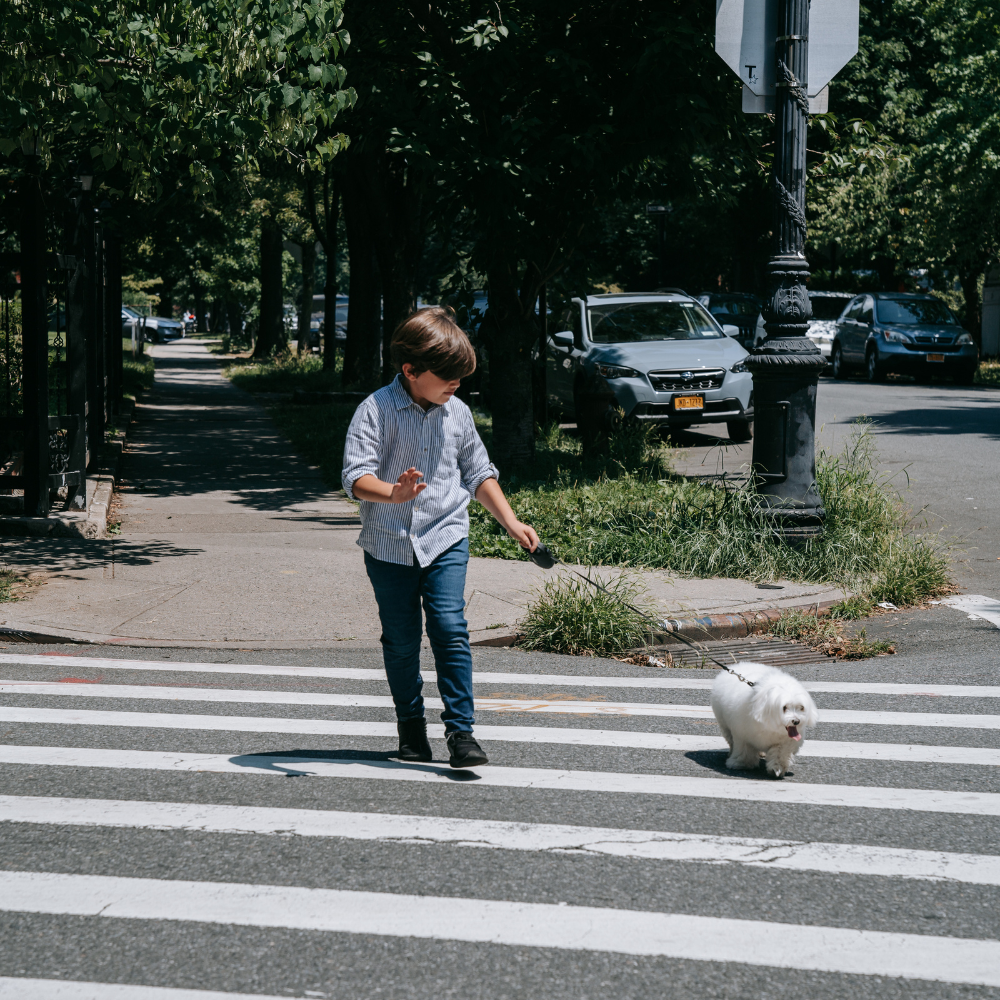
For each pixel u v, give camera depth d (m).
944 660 7.03
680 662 7.16
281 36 8.45
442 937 3.37
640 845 4.10
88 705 5.92
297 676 6.58
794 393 9.18
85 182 12.19
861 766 5.05
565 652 7.39
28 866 3.88
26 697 6.04
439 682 4.75
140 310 64.44
